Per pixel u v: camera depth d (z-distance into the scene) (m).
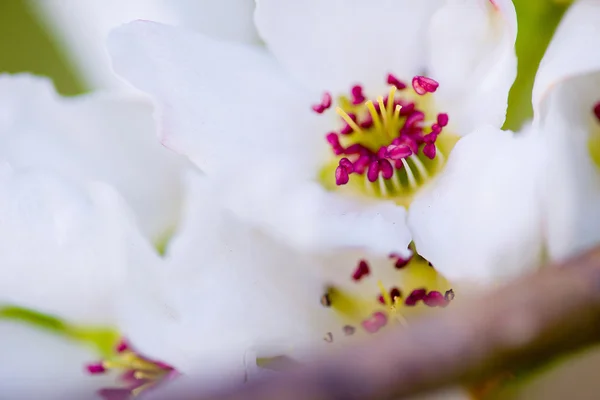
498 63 0.15
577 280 0.11
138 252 0.15
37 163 0.16
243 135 0.15
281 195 0.15
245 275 0.15
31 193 0.16
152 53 0.15
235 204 0.15
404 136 0.16
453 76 0.15
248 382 0.10
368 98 0.16
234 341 0.15
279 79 0.16
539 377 0.15
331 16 0.15
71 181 0.16
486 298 0.11
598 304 0.10
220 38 0.16
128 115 0.16
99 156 0.16
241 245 0.15
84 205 0.16
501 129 0.15
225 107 0.15
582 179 0.15
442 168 0.15
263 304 0.15
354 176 0.15
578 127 0.15
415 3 0.15
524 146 0.15
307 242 0.15
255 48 0.16
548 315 0.10
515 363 0.10
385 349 0.10
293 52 0.15
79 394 0.12
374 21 0.15
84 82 0.17
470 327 0.10
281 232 0.15
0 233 0.16
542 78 0.14
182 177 0.16
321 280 0.15
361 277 0.15
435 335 0.10
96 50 0.17
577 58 0.14
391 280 0.15
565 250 0.14
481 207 0.15
